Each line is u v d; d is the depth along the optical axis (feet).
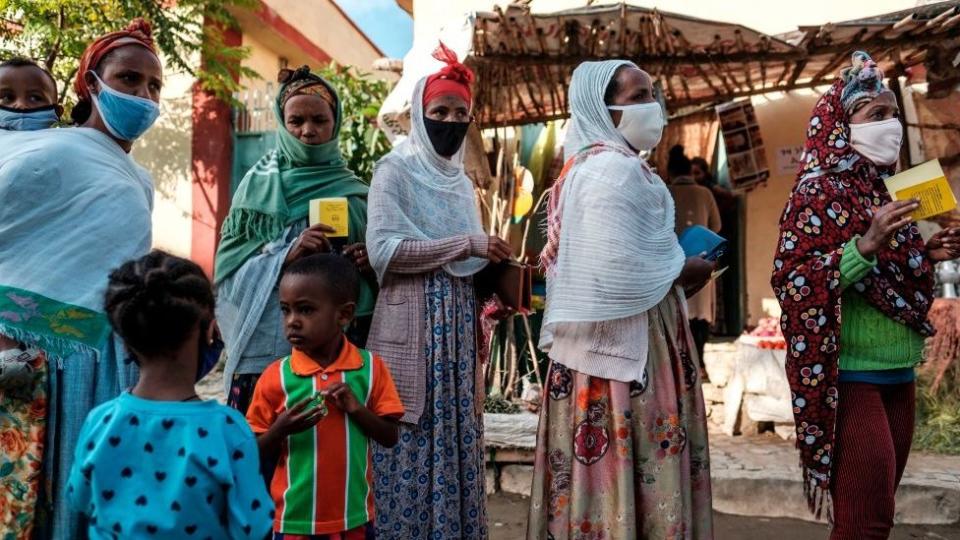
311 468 6.81
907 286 8.05
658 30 14.85
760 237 19.94
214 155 28.76
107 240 6.82
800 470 13.30
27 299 6.45
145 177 7.84
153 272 5.38
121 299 5.32
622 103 7.98
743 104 19.48
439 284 8.32
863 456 7.86
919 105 17.21
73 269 6.64
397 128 16.89
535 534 7.74
